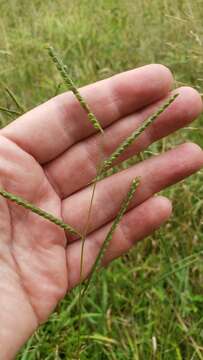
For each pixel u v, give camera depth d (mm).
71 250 205
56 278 194
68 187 208
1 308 177
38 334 243
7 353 174
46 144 202
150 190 210
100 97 200
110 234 177
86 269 207
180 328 240
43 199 202
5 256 184
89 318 249
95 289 260
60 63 167
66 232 204
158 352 233
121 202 208
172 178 209
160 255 268
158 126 206
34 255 191
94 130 205
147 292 256
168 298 257
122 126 206
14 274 185
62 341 236
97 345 240
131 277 269
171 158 207
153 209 212
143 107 205
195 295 260
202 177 307
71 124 204
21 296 183
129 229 212
